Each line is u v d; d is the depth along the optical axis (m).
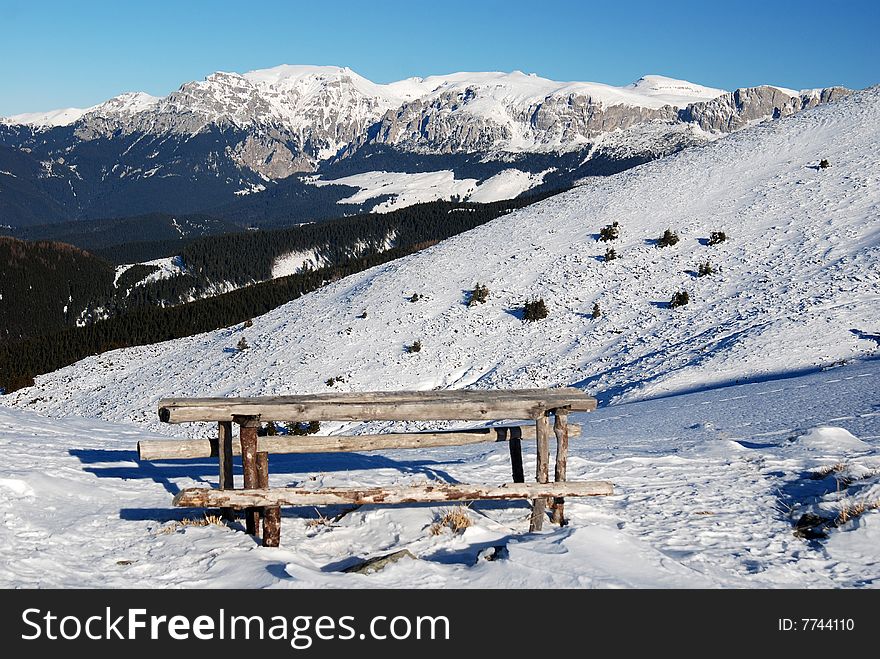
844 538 8.01
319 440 8.86
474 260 63.97
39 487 9.80
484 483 11.15
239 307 110.81
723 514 9.30
